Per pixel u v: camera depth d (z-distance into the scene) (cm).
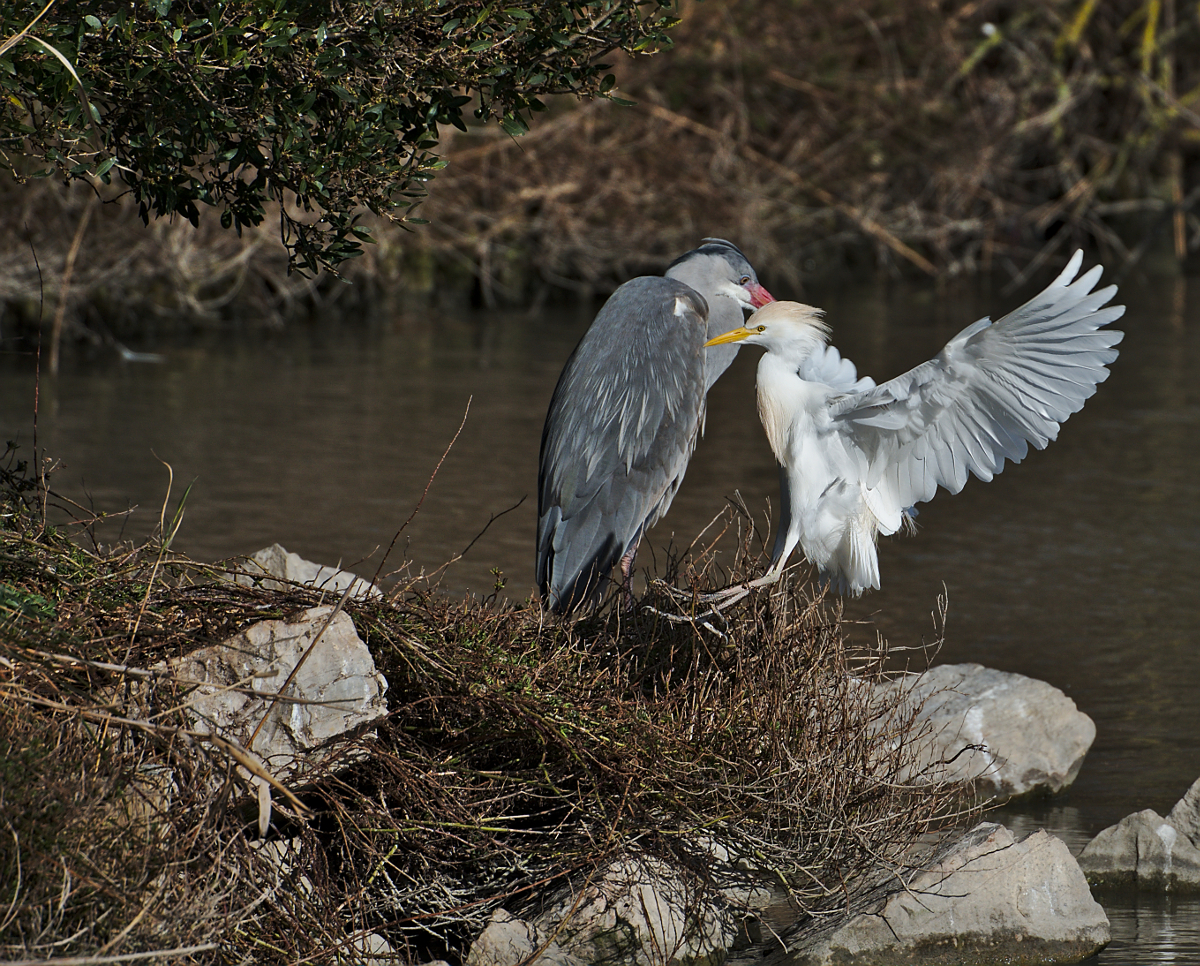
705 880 888
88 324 3347
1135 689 1320
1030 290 4300
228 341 3412
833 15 4484
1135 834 977
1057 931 876
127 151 955
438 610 917
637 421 1102
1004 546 1838
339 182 947
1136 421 2586
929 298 4144
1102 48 4950
